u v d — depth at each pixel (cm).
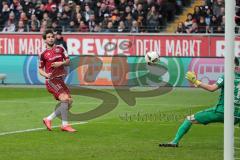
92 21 7075
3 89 6159
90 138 3166
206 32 6800
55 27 6962
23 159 2547
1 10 7350
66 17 7050
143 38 6550
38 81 6519
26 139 3109
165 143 2962
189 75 2733
